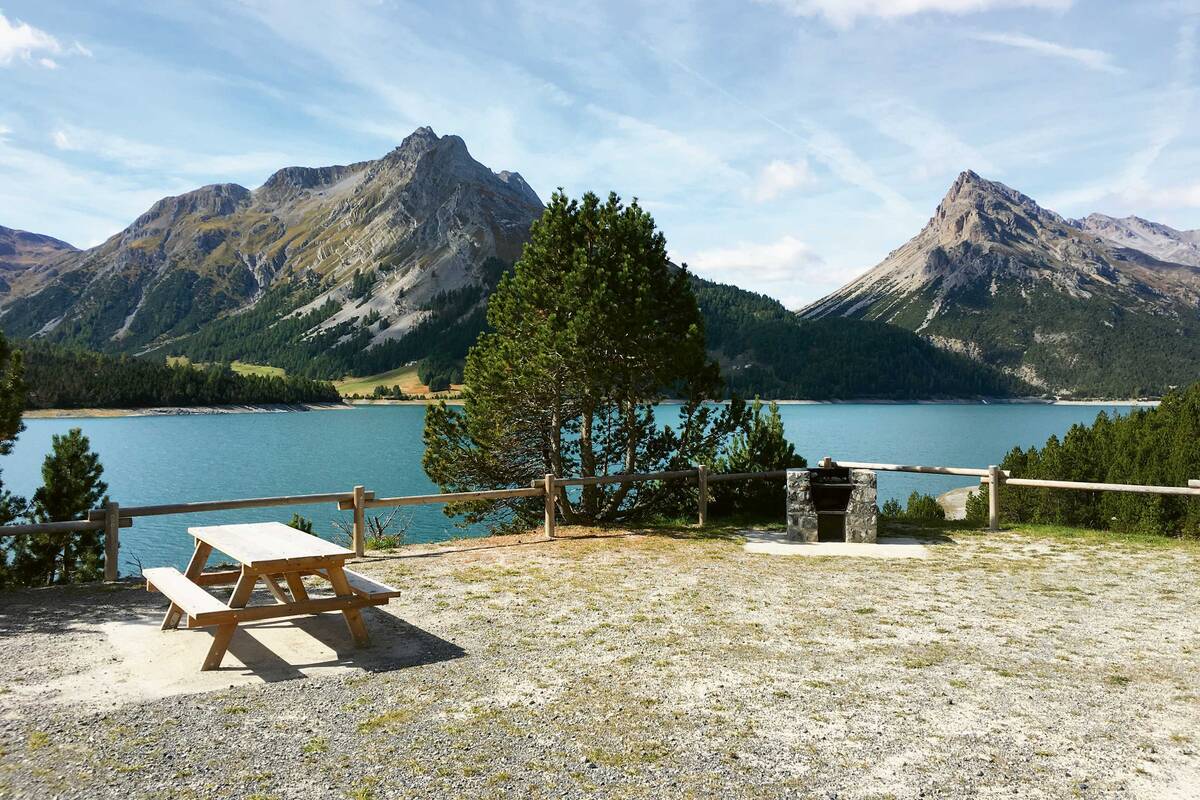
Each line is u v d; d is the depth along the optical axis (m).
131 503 52.56
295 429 128.62
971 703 5.45
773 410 17.72
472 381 15.74
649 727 5.00
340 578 6.65
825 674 6.08
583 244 15.05
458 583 9.50
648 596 8.79
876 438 109.00
